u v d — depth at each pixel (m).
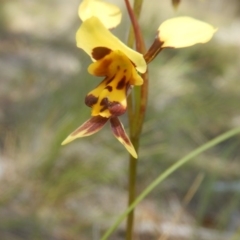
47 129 0.54
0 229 0.44
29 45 0.91
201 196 0.51
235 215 0.49
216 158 0.57
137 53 0.32
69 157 0.50
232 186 0.50
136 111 0.34
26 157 0.51
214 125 0.64
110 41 0.32
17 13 1.13
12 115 0.60
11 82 0.71
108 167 0.50
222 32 1.21
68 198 0.48
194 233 0.45
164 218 0.47
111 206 0.48
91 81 0.58
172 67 0.67
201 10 1.36
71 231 0.45
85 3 0.33
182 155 0.55
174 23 0.33
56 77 0.71
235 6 1.41
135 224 0.46
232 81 0.78
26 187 0.48
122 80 0.33
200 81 0.73
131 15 0.33
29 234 0.44
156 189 0.51
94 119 0.33
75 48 0.90
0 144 0.55
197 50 0.87
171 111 0.59
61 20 1.14
